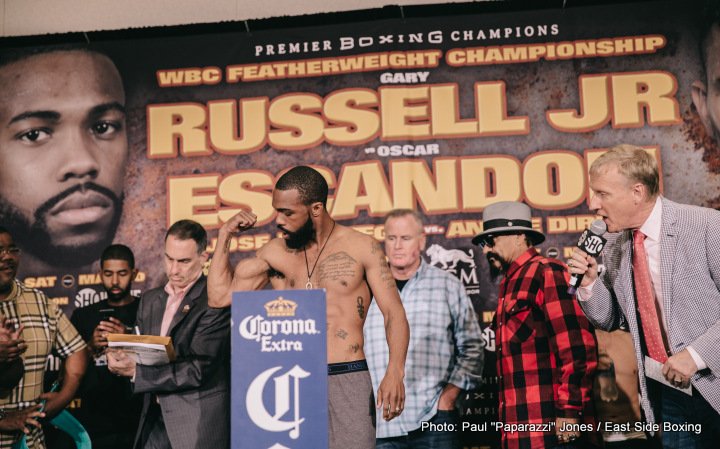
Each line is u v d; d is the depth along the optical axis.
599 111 4.41
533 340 3.39
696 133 4.34
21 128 4.63
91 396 4.28
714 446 3.06
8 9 4.91
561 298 3.33
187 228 4.35
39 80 4.68
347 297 3.56
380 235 4.37
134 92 4.64
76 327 4.41
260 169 4.52
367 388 3.45
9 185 4.58
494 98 4.46
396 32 4.57
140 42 4.69
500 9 4.54
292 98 4.57
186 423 3.82
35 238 4.53
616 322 3.33
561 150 4.39
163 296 4.31
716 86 4.36
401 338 3.49
